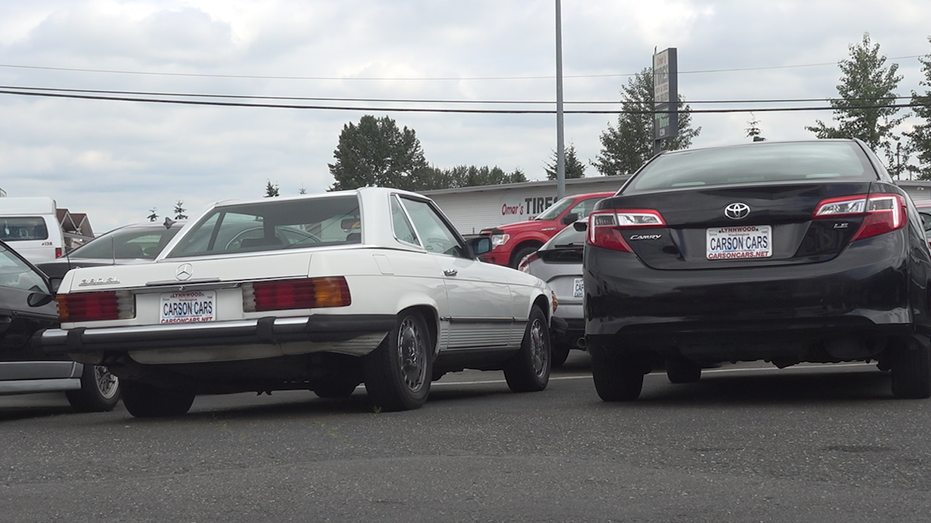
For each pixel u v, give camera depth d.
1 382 7.04
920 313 5.39
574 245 9.66
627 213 5.70
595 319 5.74
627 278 5.62
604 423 5.12
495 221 47.94
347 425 5.35
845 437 4.44
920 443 4.24
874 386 6.82
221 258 5.73
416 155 117.31
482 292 7.15
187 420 6.07
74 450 4.71
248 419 5.94
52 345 5.80
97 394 7.77
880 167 5.89
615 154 76.50
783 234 5.41
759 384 7.39
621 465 3.93
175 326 5.63
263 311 5.58
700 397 6.48
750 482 3.58
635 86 77.38
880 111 52.47
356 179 114.44
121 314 5.79
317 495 3.52
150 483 3.82
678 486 3.54
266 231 6.30
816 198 5.38
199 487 3.71
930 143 50.81
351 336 5.60
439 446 4.50
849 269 5.27
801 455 4.05
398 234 6.42
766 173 5.89
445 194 48.97
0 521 3.30
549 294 8.39
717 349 5.55
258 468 4.05
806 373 8.41
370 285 5.73
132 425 5.85
